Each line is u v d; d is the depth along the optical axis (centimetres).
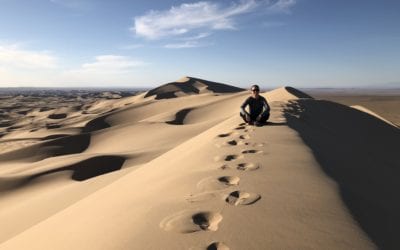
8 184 1892
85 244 412
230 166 643
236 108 4619
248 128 1159
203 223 398
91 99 15875
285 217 390
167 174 732
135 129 3753
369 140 1931
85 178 2048
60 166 2102
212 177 572
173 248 340
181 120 4675
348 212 413
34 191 1780
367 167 873
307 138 994
